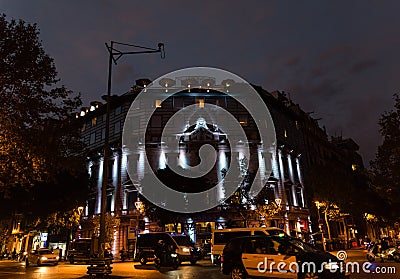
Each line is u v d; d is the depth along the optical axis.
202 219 42.03
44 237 46.81
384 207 52.50
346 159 77.12
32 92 15.55
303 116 61.91
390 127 24.70
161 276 16.28
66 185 36.34
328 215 51.62
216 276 15.79
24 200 31.62
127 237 43.31
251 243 12.90
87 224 47.28
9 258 46.59
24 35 15.53
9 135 14.80
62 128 17.59
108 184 47.16
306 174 54.53
